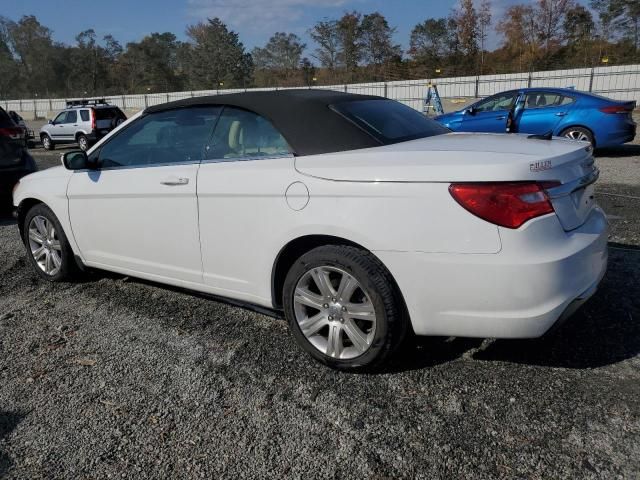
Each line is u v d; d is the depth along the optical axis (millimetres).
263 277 3291
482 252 2592
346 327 3010
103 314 4066
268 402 2840
